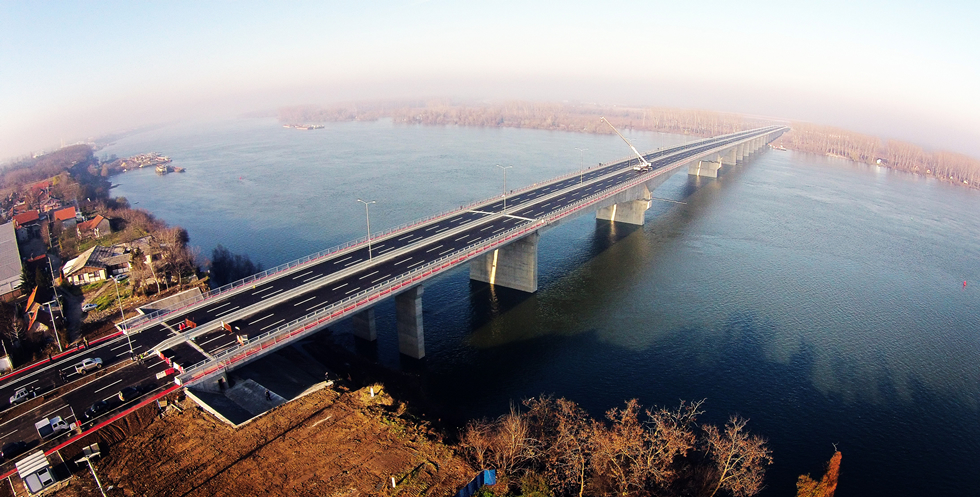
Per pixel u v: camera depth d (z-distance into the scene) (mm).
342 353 93375
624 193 157875
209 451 60062
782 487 66125
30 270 120938
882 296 121375
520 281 121938
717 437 61938
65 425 61875
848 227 173250
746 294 121375
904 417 79875
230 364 69000
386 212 182125
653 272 133875
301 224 170875
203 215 185500
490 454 61969
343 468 58500
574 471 59219
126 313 105250
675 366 92125
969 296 122125
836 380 88500
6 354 84188
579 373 90125
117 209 185250
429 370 91312
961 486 67625
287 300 86375
